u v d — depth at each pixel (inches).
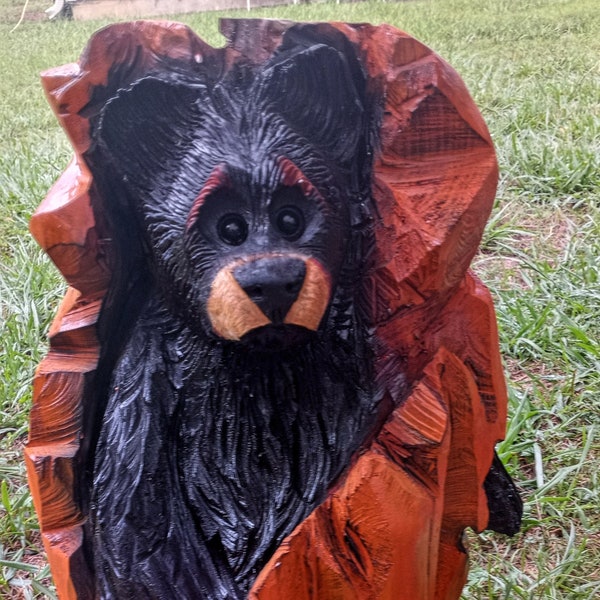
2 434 105.1
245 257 43.8
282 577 48.1
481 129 49.7
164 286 47.6
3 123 215.6
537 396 100.0
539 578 75.6
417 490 49.9
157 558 48.3
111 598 49.0
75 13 380.5
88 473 54.2
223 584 49.1
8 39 333.1
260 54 47.4
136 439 48.9
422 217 49.0
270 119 45.9
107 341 52.6
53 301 128.0
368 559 49.4
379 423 50.4
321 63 46.5
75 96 45.3
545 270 121.6
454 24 279.6
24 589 79.7
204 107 46.0
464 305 52.7
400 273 49.5
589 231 131.0
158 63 46.6
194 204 44.6
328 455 50.3
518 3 326.0
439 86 47.9
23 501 90.2
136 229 48.9
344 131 48.4
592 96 185.3
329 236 45.8
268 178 44.4
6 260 140.1
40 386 52.9
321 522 48.8
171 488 49.4
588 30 264.4
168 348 49.9
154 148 46.2
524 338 109.4
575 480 88.0
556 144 155.7
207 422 49.7
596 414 99.7
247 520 49.8
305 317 44.5
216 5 328.2
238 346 46.3
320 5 323.6
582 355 107.7
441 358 51.3
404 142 49.0
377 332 50.8
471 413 53.0
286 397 49.6
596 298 114.8
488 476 61.9
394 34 47.6
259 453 49.8
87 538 54.5
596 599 75.2
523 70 213.0
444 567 57.9
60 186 50.0
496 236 135.9
